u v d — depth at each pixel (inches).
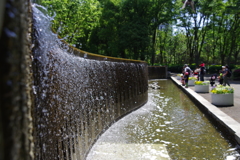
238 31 1423.5
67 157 162.4
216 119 316.8
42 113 118.2
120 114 373.1
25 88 34.4
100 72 288.7
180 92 728.3
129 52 1549.0
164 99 590.9
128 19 1520.7
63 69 163.9
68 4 617.6
